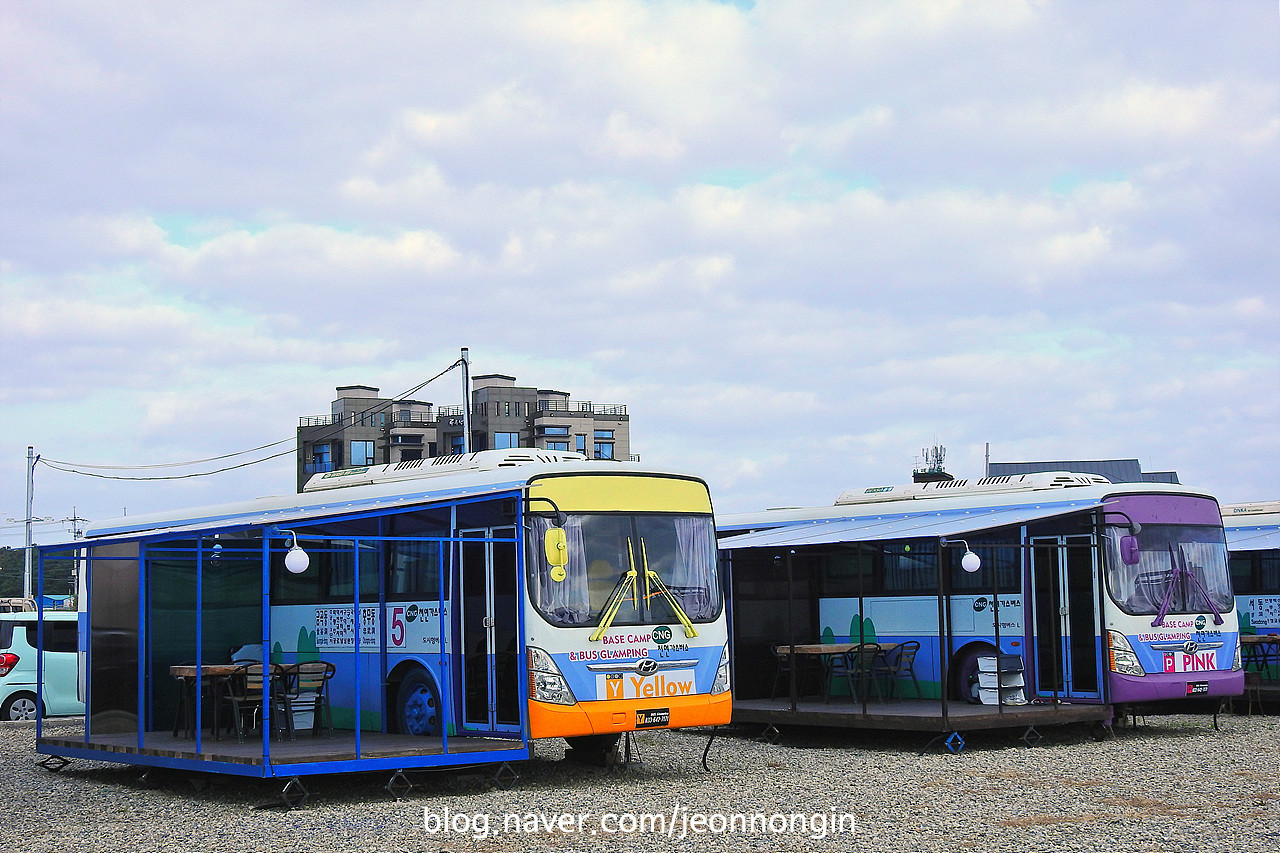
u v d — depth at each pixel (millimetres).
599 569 13742
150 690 15969
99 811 12664
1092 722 17766
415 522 15219
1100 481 19906
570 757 15672
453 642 14508
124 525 18922
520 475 13930
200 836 11148
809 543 17547
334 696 15930
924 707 17516
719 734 19109
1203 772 14078
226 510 18391
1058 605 17844
